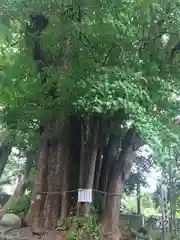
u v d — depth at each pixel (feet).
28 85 19.52
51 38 19.08
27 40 20.26
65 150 20.65
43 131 22.24
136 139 20.12
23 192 28.14
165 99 16.56
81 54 17.85
